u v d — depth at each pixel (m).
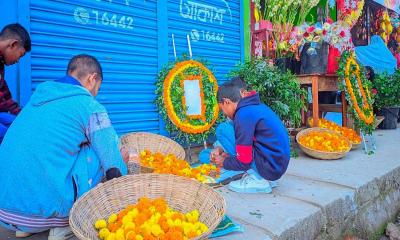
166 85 4.21
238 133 2.91
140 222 1.89
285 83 4.58
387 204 3.75
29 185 1.92
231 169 3.04
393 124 7.81
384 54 9.25
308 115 6.45
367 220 3.33
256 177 3.08
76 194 2.04
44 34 3.45
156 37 4.50
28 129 1.99
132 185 2.26
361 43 9.65
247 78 4.54
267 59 4.97
